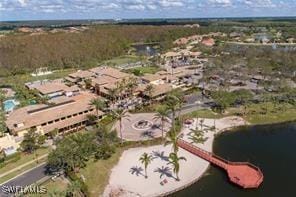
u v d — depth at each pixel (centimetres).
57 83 16550
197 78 17425
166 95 13488
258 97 13712
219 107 12581
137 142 9756
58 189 7400
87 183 7738
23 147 9194
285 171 8312
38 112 11275
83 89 16025
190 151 9281
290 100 13275
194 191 7488
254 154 9262
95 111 11925
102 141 9119
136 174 8188
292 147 9675
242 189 7525
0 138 9856
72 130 10831
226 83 15450
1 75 19750
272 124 11356
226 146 9756
